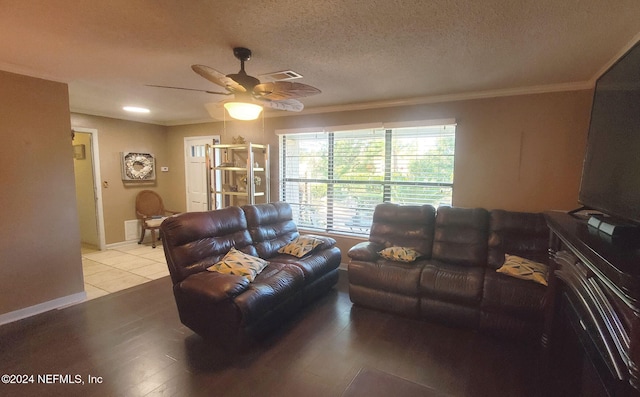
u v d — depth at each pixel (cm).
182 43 209
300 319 281
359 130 404
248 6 160
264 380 199
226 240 295
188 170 581
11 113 266
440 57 231
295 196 464
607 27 179
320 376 203
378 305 295
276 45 210
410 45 209
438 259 316
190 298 237
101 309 297
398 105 375
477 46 210
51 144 291
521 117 318
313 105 413
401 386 194
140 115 512
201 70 189
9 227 268
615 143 140
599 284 123
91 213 525
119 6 160
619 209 130
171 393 186
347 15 168
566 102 299
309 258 319
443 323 270
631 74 128
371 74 274
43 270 290
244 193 473
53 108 291
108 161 516
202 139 557
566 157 304
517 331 238
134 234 560
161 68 263
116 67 260
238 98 229
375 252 320
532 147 316
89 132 489
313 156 445
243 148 471
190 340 244
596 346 127
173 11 165
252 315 226
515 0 151
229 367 211
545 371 204
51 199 293
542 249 281
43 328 260
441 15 167
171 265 253
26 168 276
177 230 258
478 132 338
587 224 157
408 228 338
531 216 295
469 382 198
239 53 219
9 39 204
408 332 259
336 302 320
